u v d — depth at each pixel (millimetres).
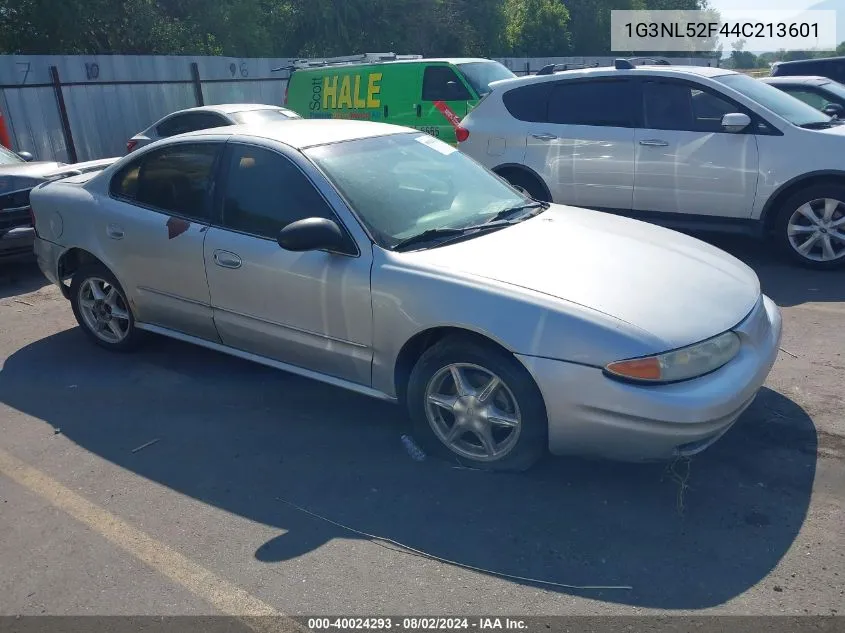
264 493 3545
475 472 3627
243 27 21688
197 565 3051
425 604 2777
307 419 4250
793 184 6535
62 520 3400
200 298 4473
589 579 2875
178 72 16688
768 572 2873
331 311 3859
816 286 6254
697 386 3186
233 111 11102
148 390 4703
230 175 4340
